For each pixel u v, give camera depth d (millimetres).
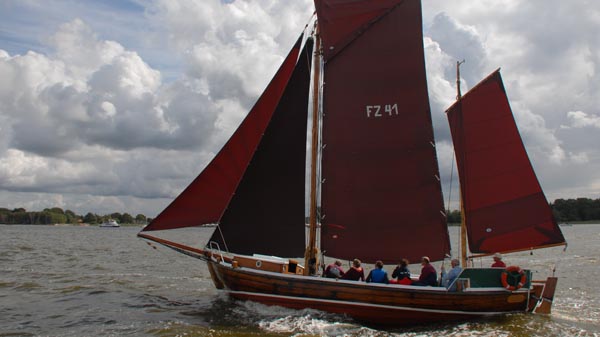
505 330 15500
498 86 19219
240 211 18703
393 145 18312
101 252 46312
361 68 18703
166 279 27328
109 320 16984
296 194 18734
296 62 19344
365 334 15047
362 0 18688
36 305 19531
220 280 18609
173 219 19078
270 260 17953
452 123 20000
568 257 43500
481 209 19438
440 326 15992
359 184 18266
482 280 16375
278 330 15289
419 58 18500
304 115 18891
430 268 16719
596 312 18656
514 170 19109
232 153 19391
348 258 18094
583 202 131500
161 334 15102
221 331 15297
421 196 18109
